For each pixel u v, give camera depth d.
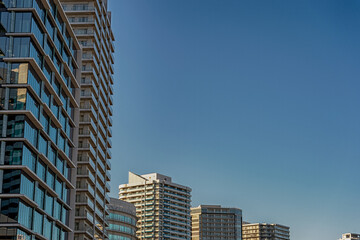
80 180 121.50
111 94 150.25
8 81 78.81
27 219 77.94
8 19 80.94
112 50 152.25
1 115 77.56
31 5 81.75
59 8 92.88
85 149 122.62
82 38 130.62
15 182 75.38
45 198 84.88
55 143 90.69
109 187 142.12
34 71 81.75
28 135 79.00
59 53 92.44
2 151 76.31
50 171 87.81
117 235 181.12
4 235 73.62
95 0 132.88
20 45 80.19
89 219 122.19
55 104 91.19
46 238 83.06
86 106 126.12
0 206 74.75
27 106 78.62
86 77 128.38
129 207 190.62
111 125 148.62
